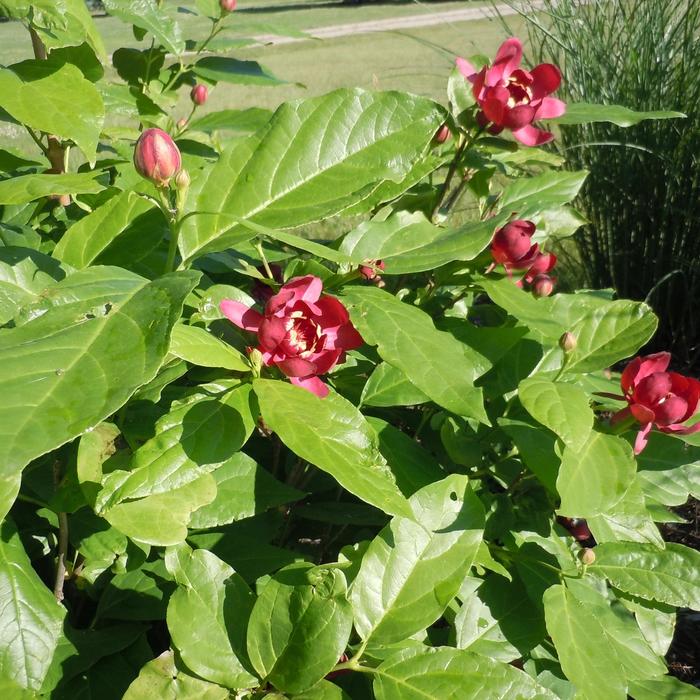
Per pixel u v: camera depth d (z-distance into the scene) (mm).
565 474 1522
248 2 29094
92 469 1412
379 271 1734
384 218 2055
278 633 1345
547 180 2430
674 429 1652
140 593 1749
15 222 2090
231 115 2932
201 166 2521
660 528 3439
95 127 1622
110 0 2662
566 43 4641
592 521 1797
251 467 1673
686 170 4402
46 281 1531
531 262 1914
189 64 2910
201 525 1594
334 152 1676
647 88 4410
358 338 1561
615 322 1828
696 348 4715
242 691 1350
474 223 1858
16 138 6445
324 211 1597
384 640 1418
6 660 1351
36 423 968
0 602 1381
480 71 2111
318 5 25984
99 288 1281
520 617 1719
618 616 1790
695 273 4461
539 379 1615
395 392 1821
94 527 1669
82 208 2125
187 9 2943
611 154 4559
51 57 2115
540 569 1767
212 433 1392
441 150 2342
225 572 1424
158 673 1341
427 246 1791
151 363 1076
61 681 1551
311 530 2352
